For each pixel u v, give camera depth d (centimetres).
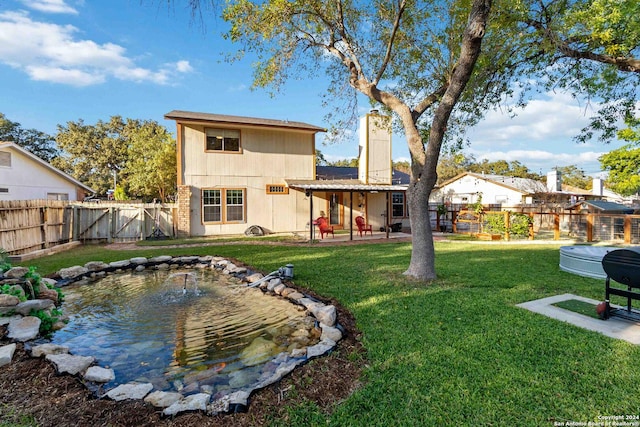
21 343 371
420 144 689
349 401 261
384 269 763
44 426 231
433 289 581
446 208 1878
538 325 403
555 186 2841
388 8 777
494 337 371
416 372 302
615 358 319
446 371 302
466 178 3092
